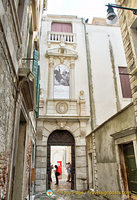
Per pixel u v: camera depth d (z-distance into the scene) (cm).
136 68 602
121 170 704
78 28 1653
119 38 1672
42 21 1627
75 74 1466
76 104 1349
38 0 767
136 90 604
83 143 1245
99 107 1377
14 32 349
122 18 756
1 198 281
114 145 766
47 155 1228
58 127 1275
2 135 280
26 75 412
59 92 1387
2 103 272
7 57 293
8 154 335
